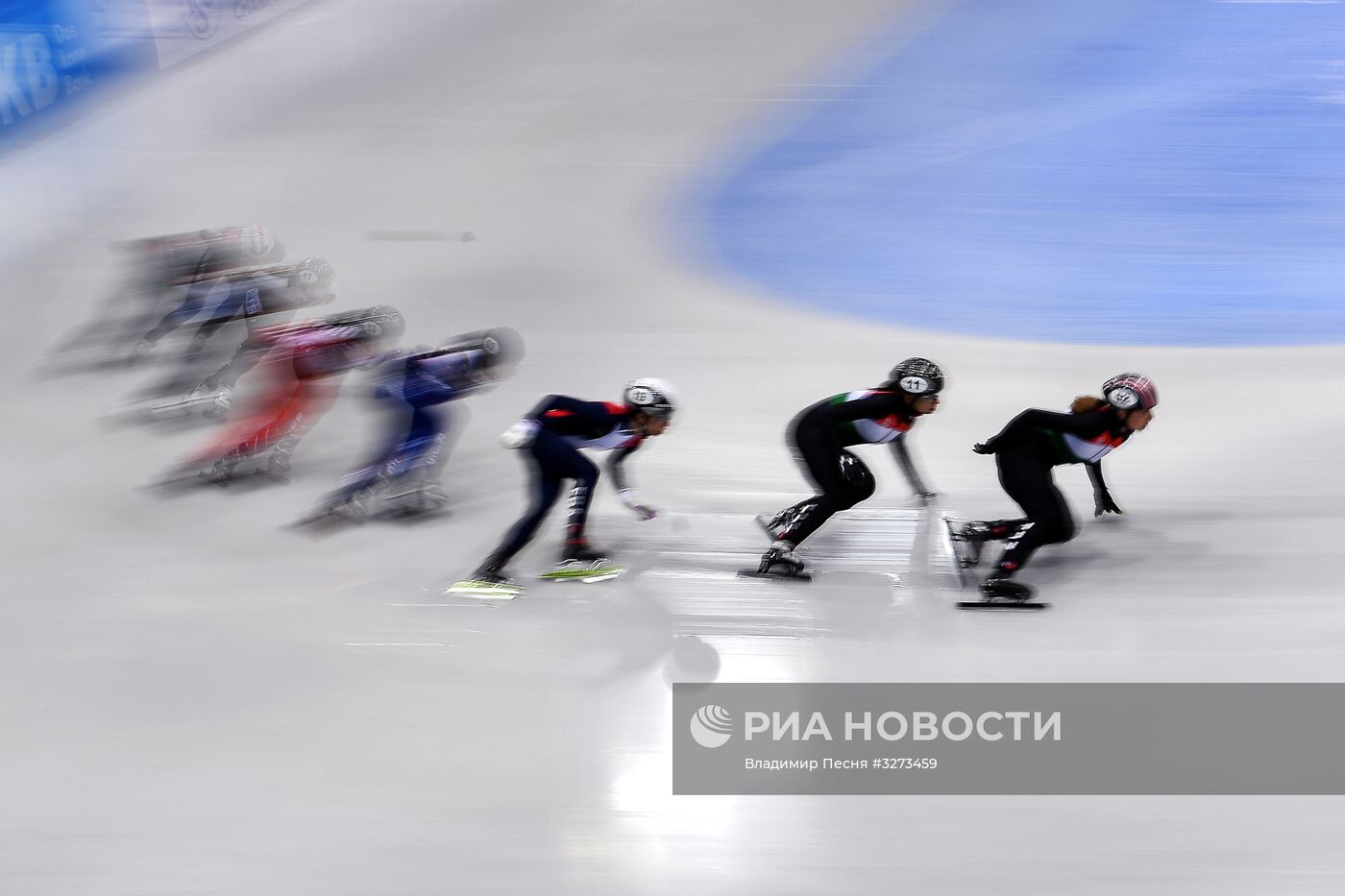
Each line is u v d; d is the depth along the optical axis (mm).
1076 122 37000
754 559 13031
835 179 33125
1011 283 24891
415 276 26328
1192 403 17562
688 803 8508
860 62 44469
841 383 19266
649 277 25797
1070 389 18641
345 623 11594
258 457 16500
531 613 11758
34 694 10219
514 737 9414
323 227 30406
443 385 14188
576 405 12383
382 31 49375
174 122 38812
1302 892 7477
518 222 30406
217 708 9945
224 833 8258
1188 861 7781
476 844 8094
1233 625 11055
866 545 13320
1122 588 11922
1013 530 12586
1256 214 28828
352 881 7754
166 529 14266
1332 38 43031
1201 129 35656
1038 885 7594
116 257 27984
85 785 8859
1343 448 15461
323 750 9266
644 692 10078
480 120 39750
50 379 20609
